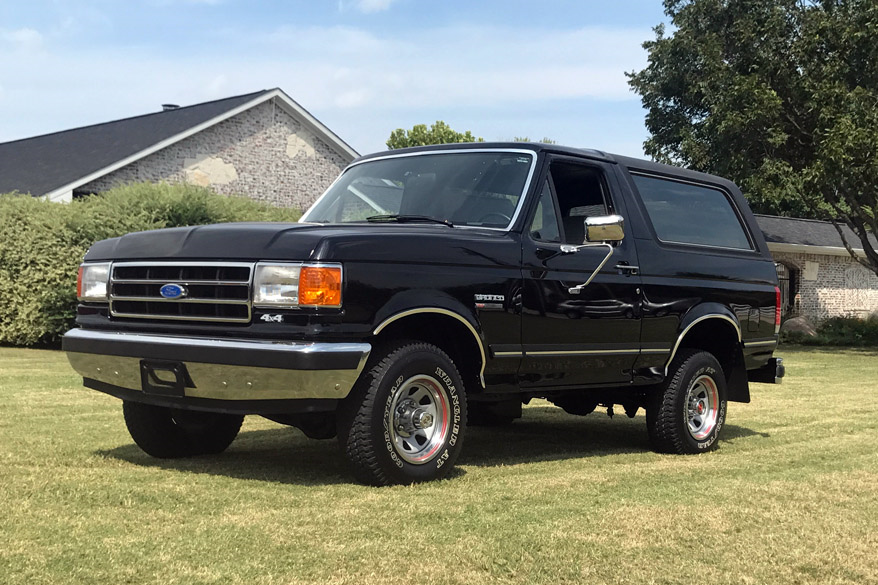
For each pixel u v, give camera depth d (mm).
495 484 5254
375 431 4941
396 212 6008
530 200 5785
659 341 6562
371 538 4016
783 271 29578
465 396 5449
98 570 3486
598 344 6105
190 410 5668
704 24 27891
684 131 26312
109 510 4391
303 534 4035
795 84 22375
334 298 4695
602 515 4570
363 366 4754
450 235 5312
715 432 7000
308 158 26141
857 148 19781
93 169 21625
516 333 5578
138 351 5105
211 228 5117
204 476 5277
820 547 4172
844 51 21984
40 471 5266
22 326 16047
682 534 4285
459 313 5207
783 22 22922
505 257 5523
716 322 7078
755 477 5789
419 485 5117
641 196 6695
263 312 4754
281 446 6570
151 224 16016
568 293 5875
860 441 7461
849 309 30516
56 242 15859
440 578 3535
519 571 3670
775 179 22375
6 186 22734
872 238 31625
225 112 23859
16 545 3771
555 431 8008
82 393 9188
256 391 4766
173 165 23406
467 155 6152
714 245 7242
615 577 3652
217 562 3623
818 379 13430
